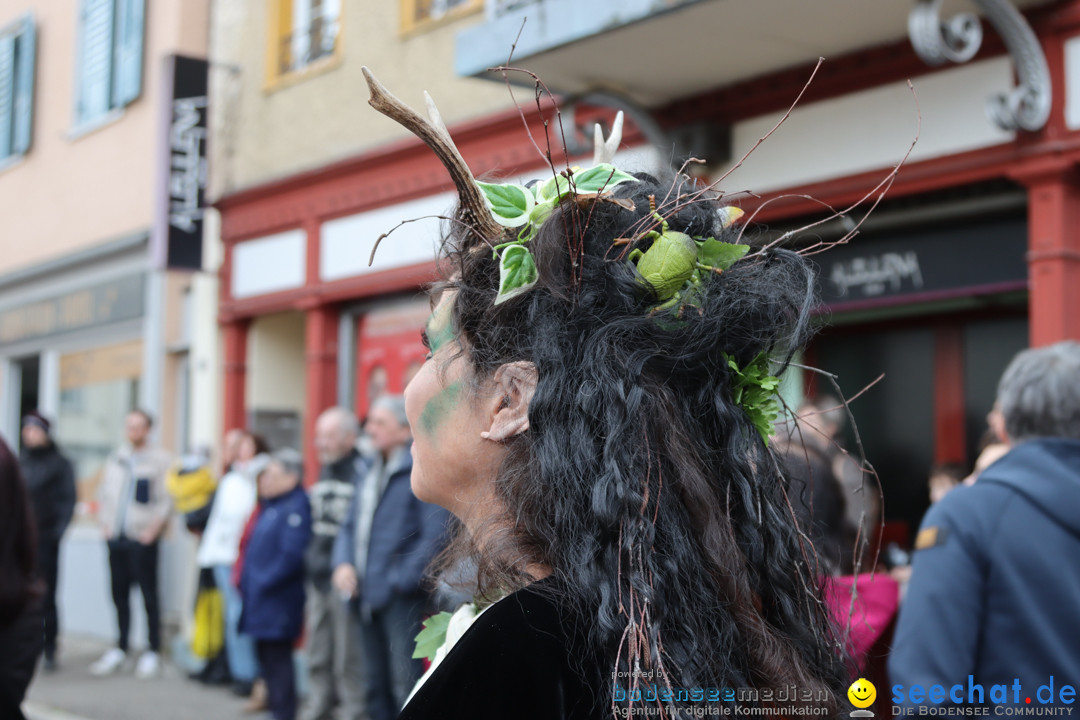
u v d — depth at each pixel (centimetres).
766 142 530
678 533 96
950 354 573
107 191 1003
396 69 719
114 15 991
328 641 533
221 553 660
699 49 493
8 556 247
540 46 493
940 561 179
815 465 247
